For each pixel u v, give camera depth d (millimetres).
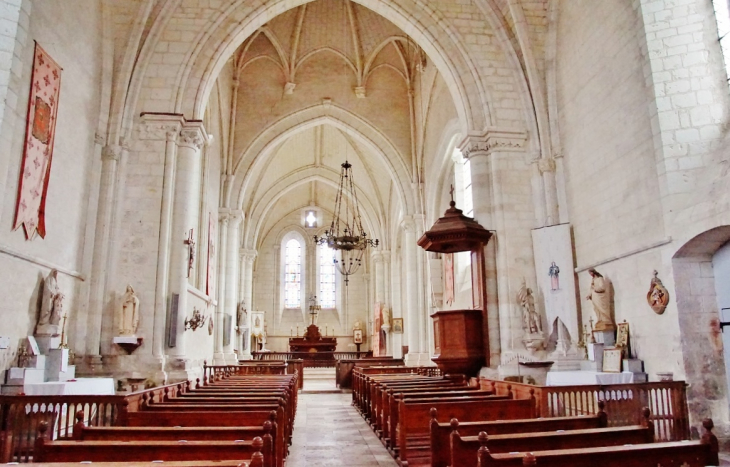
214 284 23859
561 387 9781
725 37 11578
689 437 10422
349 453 10562
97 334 14305
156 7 16469
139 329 14602
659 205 11867
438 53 18047
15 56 10539
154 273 14977
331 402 20656
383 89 27281
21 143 11258
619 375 11938
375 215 34812
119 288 14805
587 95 15117
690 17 12055
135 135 15766
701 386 10844
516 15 17141
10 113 10430
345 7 25250
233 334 26531
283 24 25656
